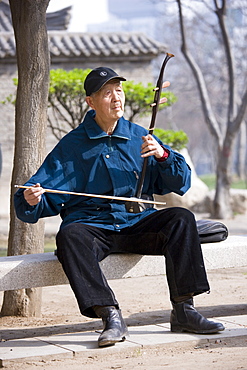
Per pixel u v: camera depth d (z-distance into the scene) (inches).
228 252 185.6
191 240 167.3
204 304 225.9
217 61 1417.3
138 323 195.6
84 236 162.2
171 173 172.7
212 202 668.1
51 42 664.4
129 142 176.6
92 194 170.9
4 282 165.5
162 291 260.8
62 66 665.6
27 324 201.0
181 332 173.3
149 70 688.4
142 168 175.6
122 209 173.2
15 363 151.5
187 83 1435.8
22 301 212.5
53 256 176.6
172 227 167.3
